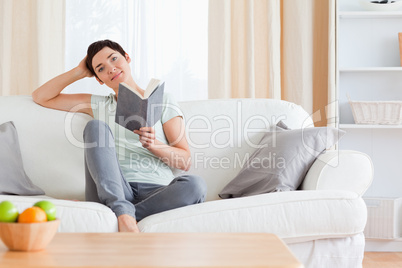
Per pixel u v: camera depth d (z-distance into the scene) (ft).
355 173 6.76
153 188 7.13
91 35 11.86
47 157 7.84
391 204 10.55
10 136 7.66
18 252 3.63
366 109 11.03
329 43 11.07
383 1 11.52
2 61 11.49
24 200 5.76
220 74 11.44
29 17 11.71
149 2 11.85
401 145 11.64
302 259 6.06
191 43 11.89
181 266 3.27
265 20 11.71
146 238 4.15
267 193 6.50
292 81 11.54
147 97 6.72
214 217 5.81
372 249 10.73
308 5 11.51
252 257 3.51
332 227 5.93
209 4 11.55
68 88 11.75
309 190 6.27
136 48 11.80
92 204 5.80
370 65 11.81
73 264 3.29
